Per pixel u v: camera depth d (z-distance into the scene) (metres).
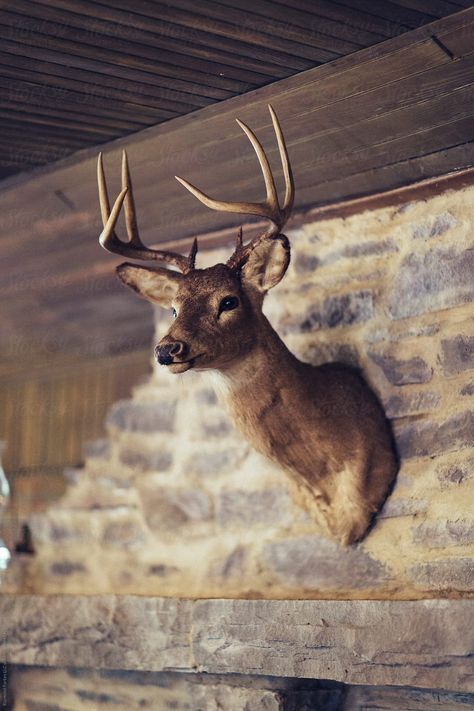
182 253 4.25
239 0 2.64
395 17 2.71
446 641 2.92
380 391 3.41
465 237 3.22
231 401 3.21
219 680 3.63
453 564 3.11
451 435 3.19
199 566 3.93
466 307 3.20
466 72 2.78
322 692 3.45
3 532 4.80
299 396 3.20
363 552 3.36
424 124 3.04
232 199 3.79
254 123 3.31
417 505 3.24
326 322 3.61
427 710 3.16
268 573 3.67
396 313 3.40
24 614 4.32
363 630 3.13
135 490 4.23
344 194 3.51
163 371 4.23
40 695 4.41
